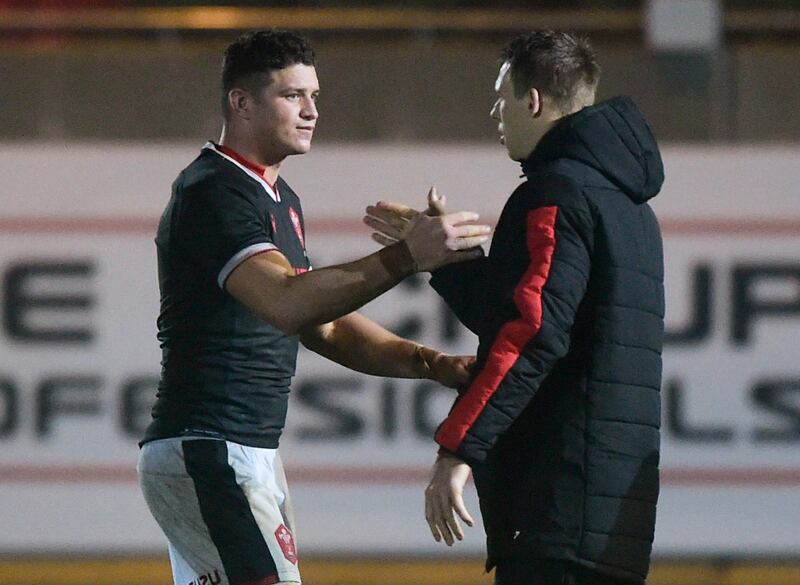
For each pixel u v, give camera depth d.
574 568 12.05
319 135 27.03
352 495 25.94
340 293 12.23
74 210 26.16
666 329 26.00
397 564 26.28
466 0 34.06
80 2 33.03
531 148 12.66
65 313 26.17
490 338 11.70
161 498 13.21
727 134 26.86
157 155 26.20
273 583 12.96
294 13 29.34
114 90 27.20
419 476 25.94
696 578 26.19
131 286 26.17
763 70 26.91
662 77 26.94
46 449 26.09
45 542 26.06
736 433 25.94
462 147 25.95
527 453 12.16
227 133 13.28
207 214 12.77
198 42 28.59
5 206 26.16
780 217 25.98
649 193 12.53
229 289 12.67
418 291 25.88
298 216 13.74
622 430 12.11
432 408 26.00
